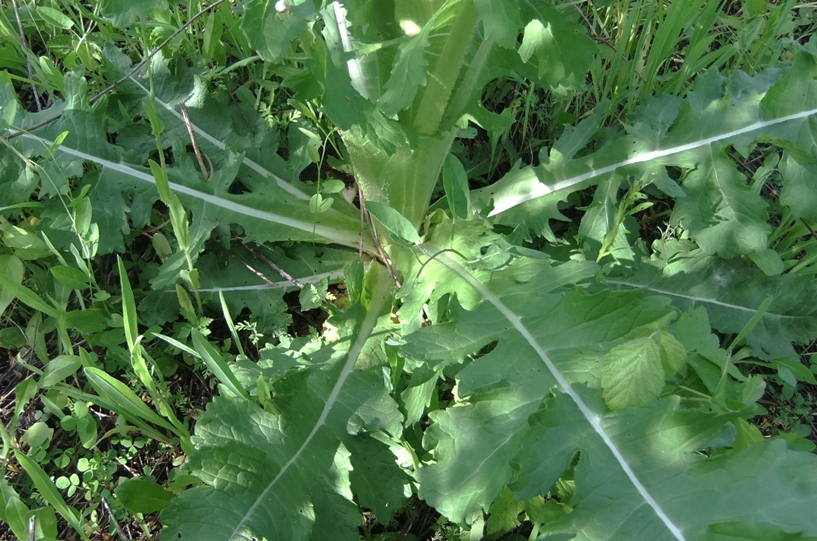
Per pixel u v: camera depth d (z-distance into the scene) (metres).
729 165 0.50
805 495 0.28
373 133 0.42
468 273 0.44
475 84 0.46
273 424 0.38
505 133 0.61
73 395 0.43
